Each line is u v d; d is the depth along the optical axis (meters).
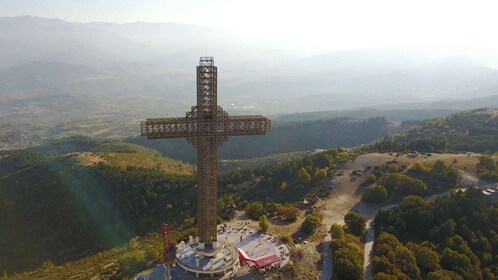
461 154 185.50
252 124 81.38
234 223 107.56
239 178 189.12
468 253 99.56
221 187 185.62
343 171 162.25
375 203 136.00
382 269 86.12
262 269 80.44
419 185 141.88
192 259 81.75
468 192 122.19
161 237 123.00
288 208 115.38
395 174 147.12
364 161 171.38
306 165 175.88
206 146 80.12
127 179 188.75
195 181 184.88
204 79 77.62
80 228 161.75
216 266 78.75
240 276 78.75
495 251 105.00
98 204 175.75
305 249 91.38
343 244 92.19
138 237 141.88
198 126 78.56
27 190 190.50
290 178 171.00
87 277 92.25
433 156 178.50
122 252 118.75
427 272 92.06
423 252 94.31
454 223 109.38
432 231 109.44
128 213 170.00
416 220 114.88
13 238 162.75
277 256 86.06
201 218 83.06
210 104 79.12
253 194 167.12
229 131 80.31
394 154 182.88
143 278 77.94
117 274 85.44
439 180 151.62
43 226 166.25
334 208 130.88
